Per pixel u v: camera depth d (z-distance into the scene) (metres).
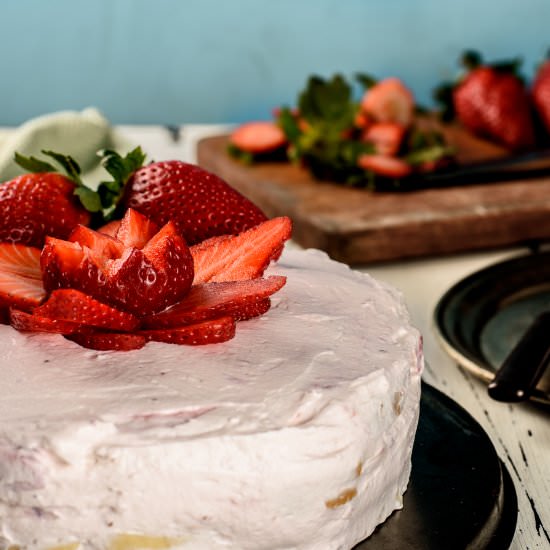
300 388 0.46
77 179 0.54
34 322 0.48
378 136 0.92
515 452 0.56
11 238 0.52
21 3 1.54
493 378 0.57
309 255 0.58
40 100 1.61
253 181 0.87
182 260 0.48
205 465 0.44
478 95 1.01
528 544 0.50
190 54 1.60
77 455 0.44
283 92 1.63
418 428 0.54
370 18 1.60
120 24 1.58
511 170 0.87
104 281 0.47
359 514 0.48
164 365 0.47
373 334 0.50
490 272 0.70
